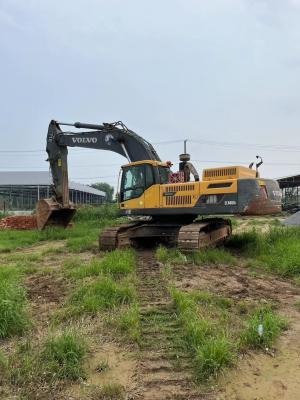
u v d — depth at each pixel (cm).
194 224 1197
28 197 5234
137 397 418
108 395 420
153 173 1285
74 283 812
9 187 4962
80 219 2745
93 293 685
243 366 478
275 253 1114
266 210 1176
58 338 501
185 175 1293
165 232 1310
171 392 425
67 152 1667
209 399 413
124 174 1345
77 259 1098
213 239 1280
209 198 1189
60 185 1688
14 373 455
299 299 740
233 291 779
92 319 607
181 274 913
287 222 2158
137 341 533
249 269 1002
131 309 623
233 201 1153
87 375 459
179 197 1233
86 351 502
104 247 1279
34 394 422
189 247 1121
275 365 483
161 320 611
